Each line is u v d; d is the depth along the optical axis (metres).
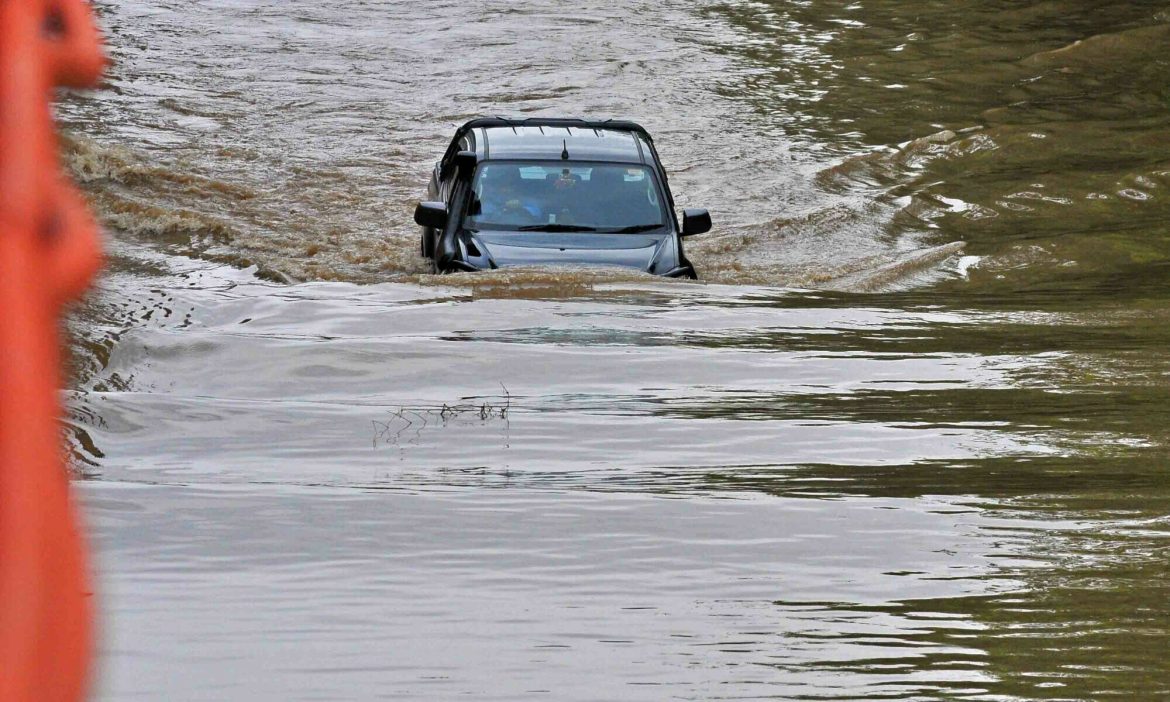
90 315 38.72
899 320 40.47
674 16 108.06
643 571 17.94
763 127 82.81
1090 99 86.88
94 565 1.61
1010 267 56.66
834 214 66.56
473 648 14.82
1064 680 14.16
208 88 86.69
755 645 15.13
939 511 20.78
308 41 99.44
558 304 41.25
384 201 67.00
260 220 62.12
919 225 65.88
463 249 48.81
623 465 24.20
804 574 17.97
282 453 25.06
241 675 13.91
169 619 15.66
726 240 62.62
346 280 52.22
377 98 87.06
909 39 100.38
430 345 34.06
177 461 24.41
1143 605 16.56
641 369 32.72
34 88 1.42
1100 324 39.75
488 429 26.94
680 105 87.00
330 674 14.04
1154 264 56.31
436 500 21.17
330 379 31.77
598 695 13.64
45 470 1.34
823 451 25.23
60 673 1.32
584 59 96.25
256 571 17.69
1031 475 23.30
